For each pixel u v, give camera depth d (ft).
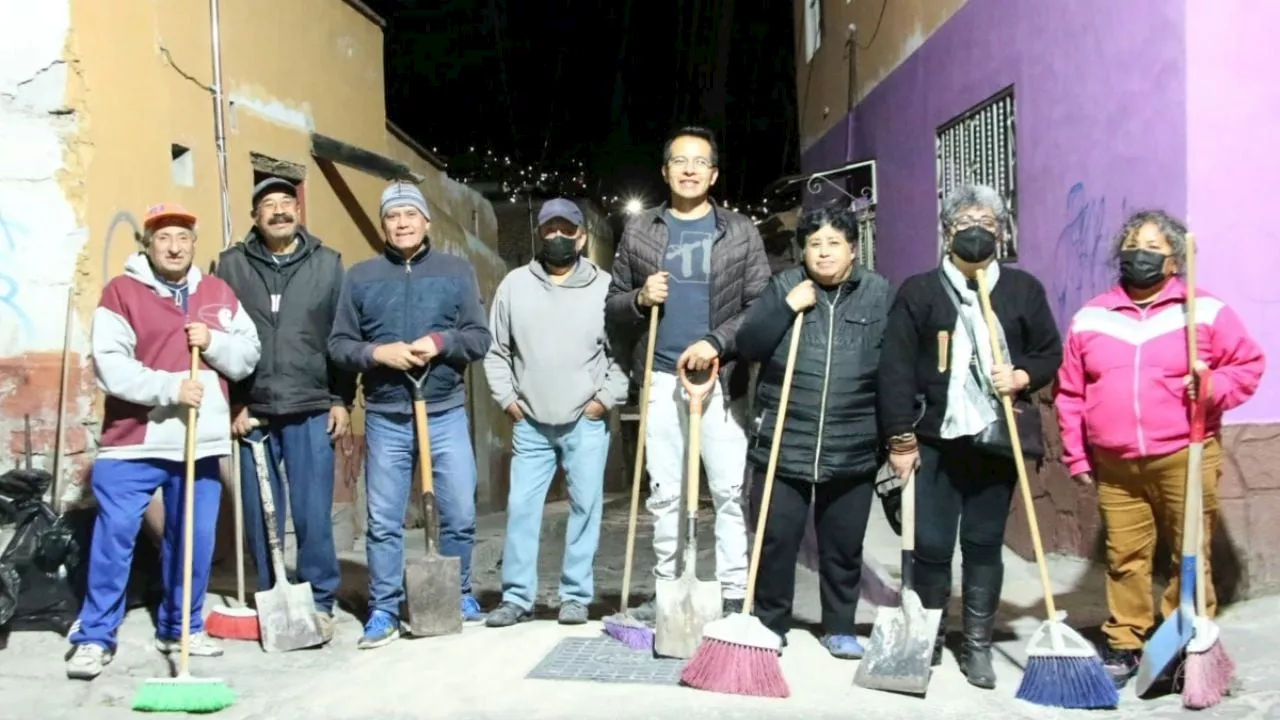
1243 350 13.64
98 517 15.46
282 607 16.58
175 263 15.69
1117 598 14.44
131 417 15.44
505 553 17.63
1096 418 14.10
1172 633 13.24
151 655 15.97
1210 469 13.91
